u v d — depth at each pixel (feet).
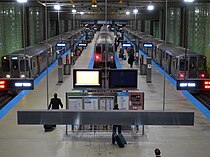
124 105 38.88
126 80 38.55
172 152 34.78
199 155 34.04
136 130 41.22
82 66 94.84
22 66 69.05
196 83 30.60
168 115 22.44
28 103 54.85
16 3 87.25
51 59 99.60
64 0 66.74
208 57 78.07
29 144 36.99
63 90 64.69
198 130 42.09
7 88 30.50
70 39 122.52
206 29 79.46
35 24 108.06
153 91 64.44
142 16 113.70
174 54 75.82
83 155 33.83
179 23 102.53
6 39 84.43
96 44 94.27
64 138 38.86
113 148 35.78
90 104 38.65
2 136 39.55
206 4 79.20
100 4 70.28
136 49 111.86
